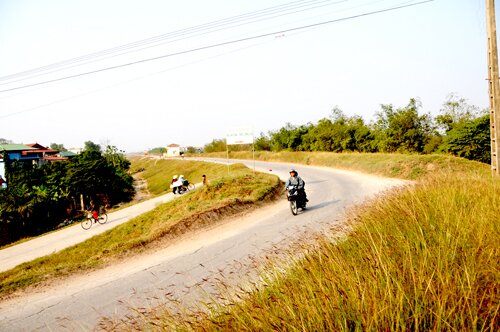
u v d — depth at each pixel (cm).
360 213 625
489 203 478
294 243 488
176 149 11094
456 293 239
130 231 1345
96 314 566
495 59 977
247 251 800
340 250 398
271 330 250
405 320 224
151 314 338
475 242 328
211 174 3697
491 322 192
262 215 1300
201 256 835
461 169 1789
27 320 598
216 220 1259
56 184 3281
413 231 409
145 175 6975
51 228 2666
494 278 261
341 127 3628
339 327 230
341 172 2650
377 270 279
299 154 4169
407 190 747
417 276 269
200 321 301
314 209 1274
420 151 2658
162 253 946
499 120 971
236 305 303
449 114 2614
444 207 490
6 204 2550
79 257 1035
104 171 3484
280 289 320
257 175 2225
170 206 1630
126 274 786
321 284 280
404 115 2680
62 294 711
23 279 814
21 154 4781
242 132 2383
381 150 2983
